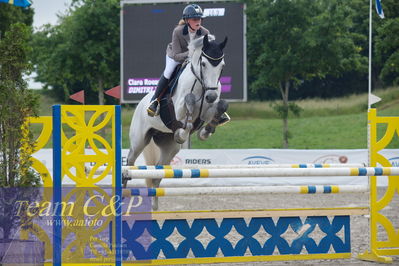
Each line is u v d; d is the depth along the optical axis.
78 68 30.03
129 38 23.11
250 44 27.55
